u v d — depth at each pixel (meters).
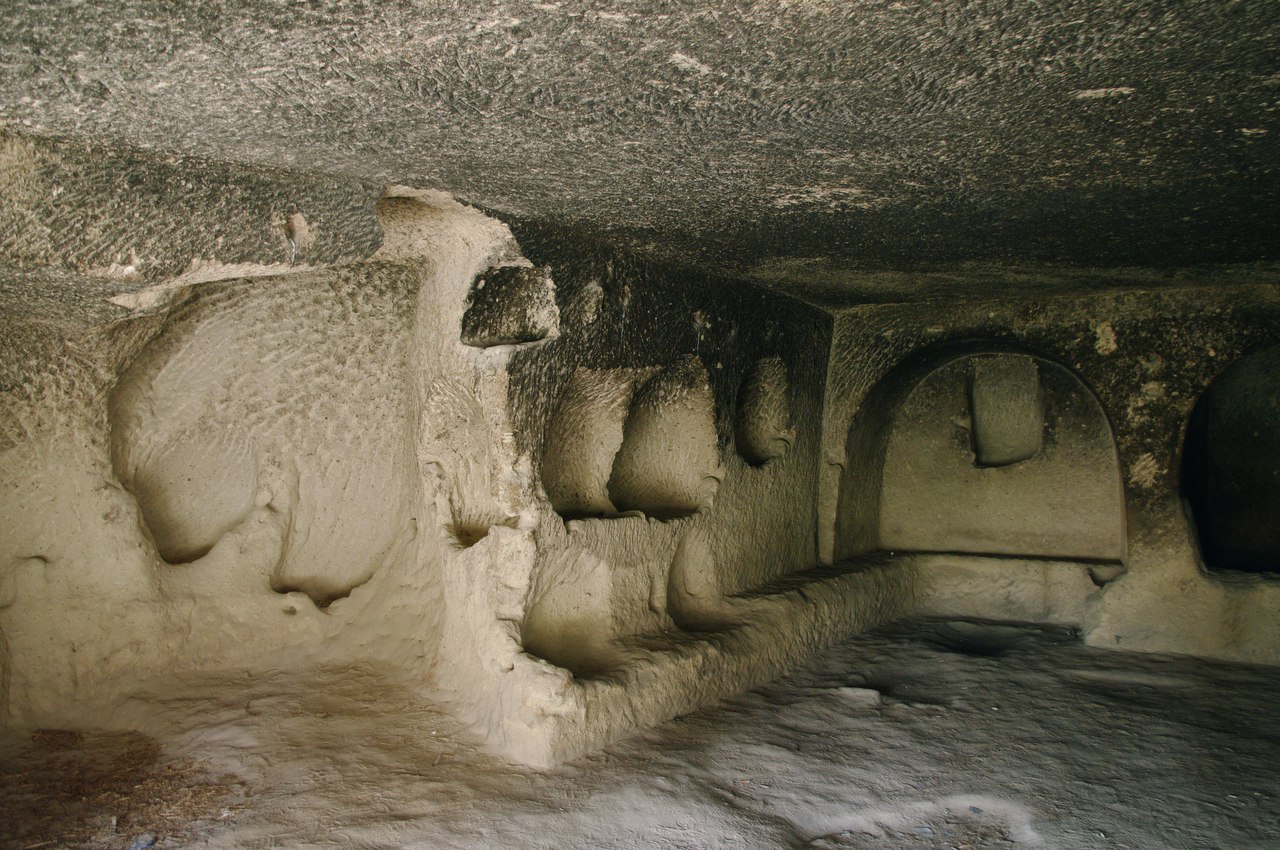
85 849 2.15
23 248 2.03
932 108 1.85
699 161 2.21
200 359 3.09
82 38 1.49
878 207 2.61
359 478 3.42
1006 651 3.98
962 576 4.66
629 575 3.25
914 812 2.46
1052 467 4.58
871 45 1.55
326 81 1.69
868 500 4.84
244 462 3.24
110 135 1.96
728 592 3.79
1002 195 2.48
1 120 1.84
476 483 3.13
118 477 2.99
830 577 4.19
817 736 2.98
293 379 3.26
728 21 1.46
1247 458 4.30
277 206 2.33
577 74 1.67
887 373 4.45
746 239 3.00
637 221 2.77
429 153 2.16
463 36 1.51
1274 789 2.58
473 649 2.96
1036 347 4.20
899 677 3.62
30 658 2.78
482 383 2.85
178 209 2.19
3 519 2.73
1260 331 3.81
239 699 3.00
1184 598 3.92
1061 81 1.71
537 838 2.25
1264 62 1.61
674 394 3.59
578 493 3.35
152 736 2.78
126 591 2.95
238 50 1.55
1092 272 3.52
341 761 2.63
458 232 2.83
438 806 2.39
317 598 3.40
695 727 3.02
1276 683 3.51
